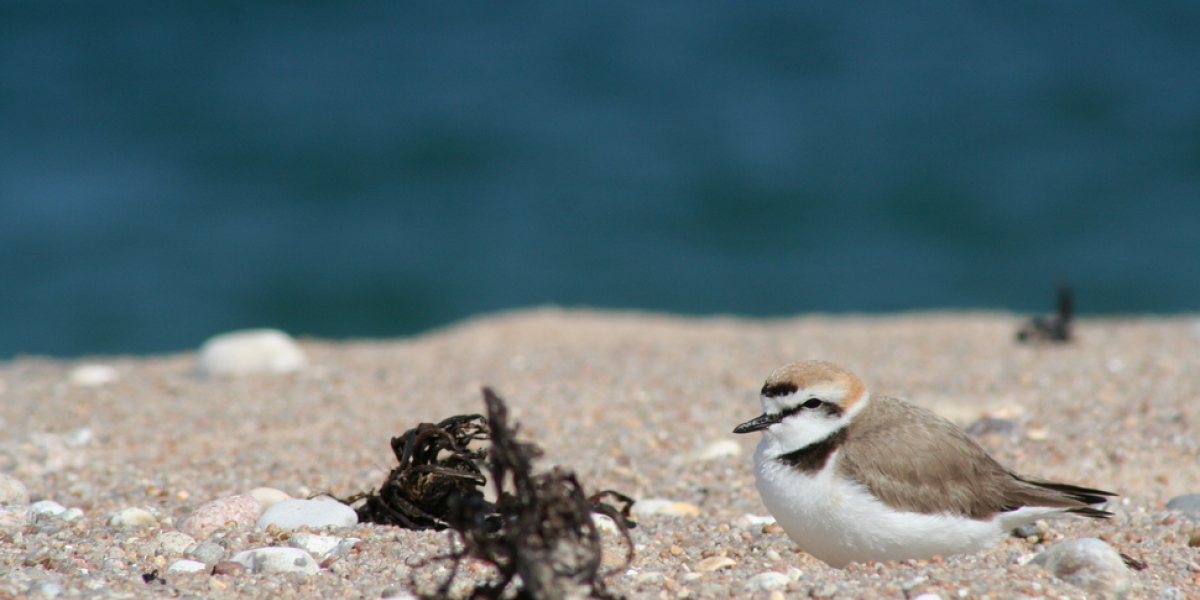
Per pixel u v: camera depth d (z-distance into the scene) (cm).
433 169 2466
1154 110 2686
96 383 991
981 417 779
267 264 2003
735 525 567
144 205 2242
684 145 2580
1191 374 857
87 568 446
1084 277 1934
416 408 848
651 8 3766
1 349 1664
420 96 2911
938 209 2233
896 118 2738
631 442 748
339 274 1989
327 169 2431
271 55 3244
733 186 2372
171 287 1919
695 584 424
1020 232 2138
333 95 2878
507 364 1030
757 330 1263
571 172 2452
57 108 2753
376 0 3841
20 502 577
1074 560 432
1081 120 2659
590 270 2008
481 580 429
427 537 501
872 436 461
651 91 2941
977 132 2608
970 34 3388
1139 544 520
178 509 590
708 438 757
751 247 2094
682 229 2198
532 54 3281
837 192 2336
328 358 1085
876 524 448
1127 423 731
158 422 825
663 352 1081
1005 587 415
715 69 3138
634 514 596
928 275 1961
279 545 491
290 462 704
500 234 2158
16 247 2025
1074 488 482
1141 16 3481
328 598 413
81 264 1975
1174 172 2348
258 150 2514
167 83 2966
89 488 638
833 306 1881
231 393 921
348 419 820
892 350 1047
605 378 950
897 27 3497
